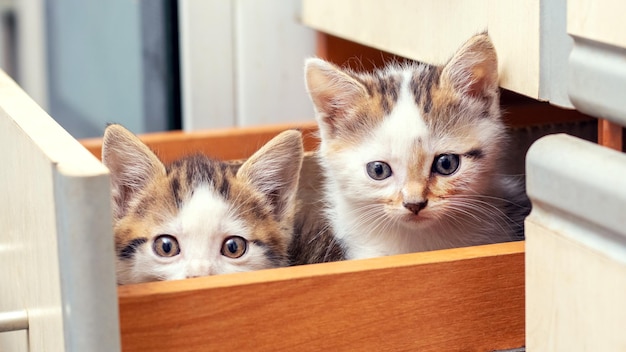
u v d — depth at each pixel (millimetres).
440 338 577
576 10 551
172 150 794
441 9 684
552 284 557
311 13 854
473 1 657
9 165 604
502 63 638
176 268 648
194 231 652
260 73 937
